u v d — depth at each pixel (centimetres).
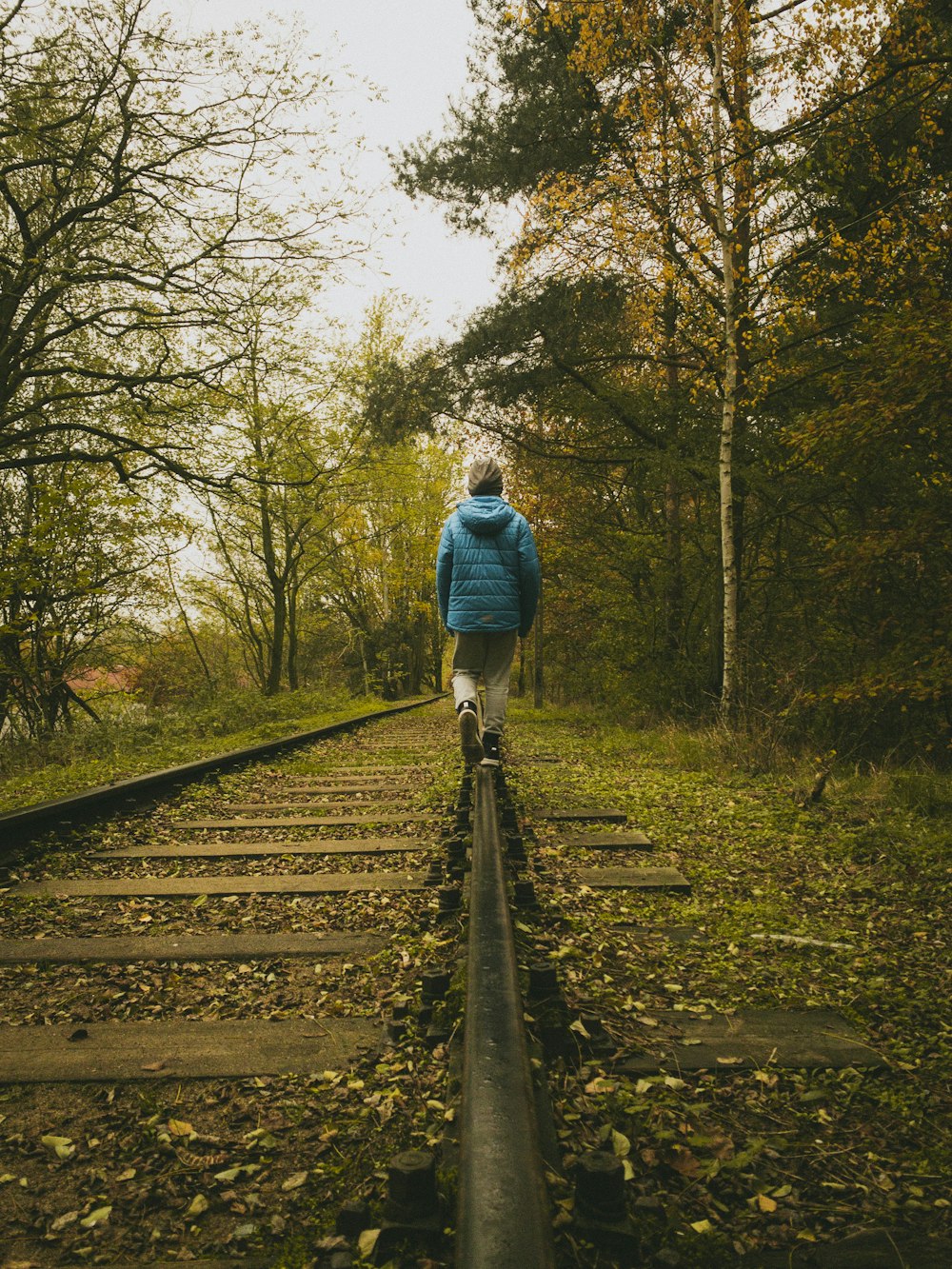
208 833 559
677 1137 198
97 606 1633
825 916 385
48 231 1337
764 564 1588
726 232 1177
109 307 1415
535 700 2633
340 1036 254
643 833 541
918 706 930
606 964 313
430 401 1462
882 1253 160
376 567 3744
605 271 1281
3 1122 210
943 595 845
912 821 571
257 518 2388
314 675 4022
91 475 1508
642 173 1212
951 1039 259
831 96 1078
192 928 364
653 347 1474
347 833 548
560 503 1925
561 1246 146
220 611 2836
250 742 1208
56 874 457
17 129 1209
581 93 1213
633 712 1592
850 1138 206
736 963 323
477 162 1308
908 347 752
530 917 341
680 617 1625
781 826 575
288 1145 198
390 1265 146
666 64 1170
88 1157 195
